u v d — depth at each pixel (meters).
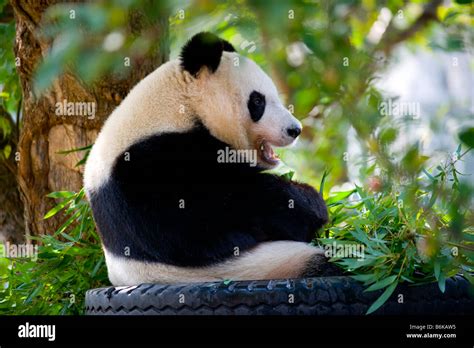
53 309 8.99
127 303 7.14
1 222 12.57
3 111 13.03
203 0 5.20
